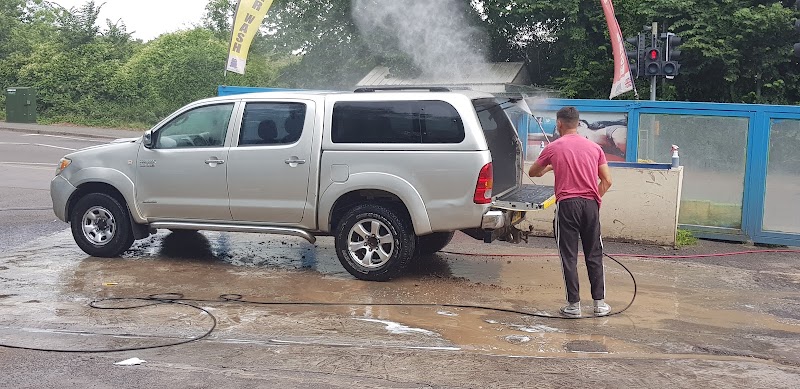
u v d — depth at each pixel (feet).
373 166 25.17
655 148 37.14
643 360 17.98
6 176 51.08
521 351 18.79
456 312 22.33
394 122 25.14
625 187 33.68
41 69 110.42
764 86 77.82
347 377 16.39
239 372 16.56
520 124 38.88
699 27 78.33
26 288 23.98
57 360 17.19
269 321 20.94
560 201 22.09
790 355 19.01
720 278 27.89
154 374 16.35
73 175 28.48
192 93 106.93
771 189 35.04
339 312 22.02
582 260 30.35
